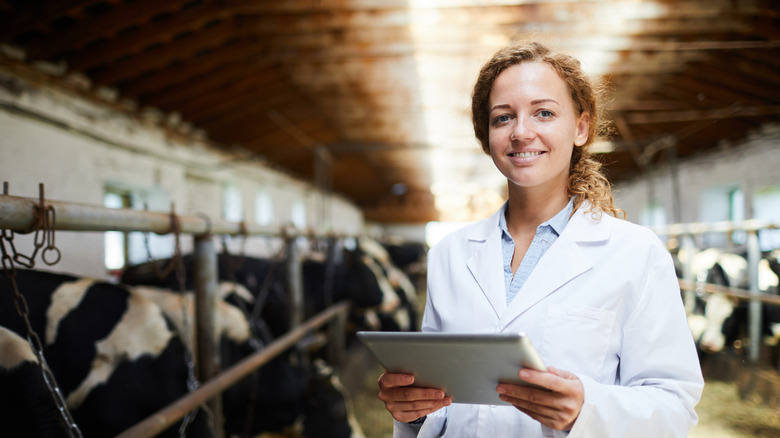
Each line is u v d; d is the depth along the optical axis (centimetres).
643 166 1030
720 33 499
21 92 399
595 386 78
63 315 182
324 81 615
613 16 443
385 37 487
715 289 435
